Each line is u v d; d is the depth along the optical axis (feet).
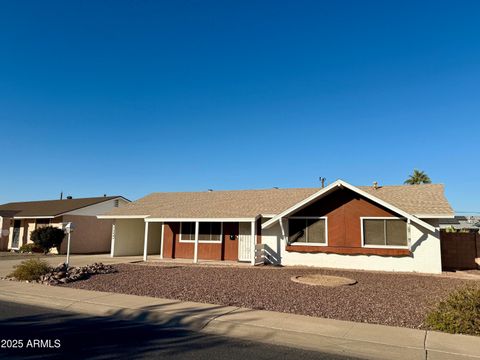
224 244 69.05
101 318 27.50
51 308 30.66
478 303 23.35
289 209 57.82
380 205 55.98
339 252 57.06
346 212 57.98
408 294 35.50
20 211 101.76
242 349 20.51
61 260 69.05
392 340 21.44
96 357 18.83
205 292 36.09
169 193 93.40
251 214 63.62
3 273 50.03
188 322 25.91
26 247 90.48
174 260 68.90
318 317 26.76
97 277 45.62
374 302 31.89
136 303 30.99
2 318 27.02
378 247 55.31
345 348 20.71
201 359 18.78
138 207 81.20
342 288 38.65
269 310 28.84
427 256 52.95
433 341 21.25
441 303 25.18
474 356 19.01
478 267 57.36
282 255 61.46
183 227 73.20
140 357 18.90
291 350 20.48
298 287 39.04
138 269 54.44
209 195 85.46
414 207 55.57
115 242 79.97
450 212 52.19
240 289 37.76
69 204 100.73
